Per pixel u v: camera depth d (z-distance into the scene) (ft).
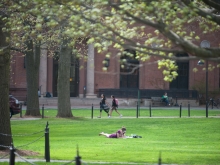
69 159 170.09
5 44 174.09
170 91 562.66
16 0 129.80
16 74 547.90
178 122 322.75
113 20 119.65
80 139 237.86
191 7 105.60
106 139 238.27
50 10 114.83
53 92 573.33
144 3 104.01
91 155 181.37
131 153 187.83
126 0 110.32
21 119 344.08
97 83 570.87
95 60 561.02
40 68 552.41
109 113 407.64
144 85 577.43
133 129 285.43
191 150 200.54
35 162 157.99
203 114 403.13
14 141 229.86
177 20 110.73
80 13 109.19
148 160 168.76
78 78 571.28
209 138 247.91
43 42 287.28
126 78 577.84
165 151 195.62
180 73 581.94
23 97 545.44
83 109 466.29
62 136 251.60
